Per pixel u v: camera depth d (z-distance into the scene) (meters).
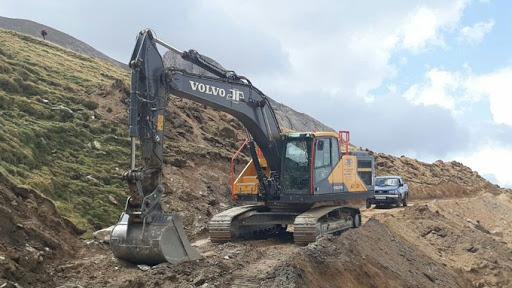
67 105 24.31
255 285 11.27
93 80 30.95
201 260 12.66
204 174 24.03
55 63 33.53
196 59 13.91
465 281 20.78
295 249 15.23
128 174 11.67
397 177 32.28
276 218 17.09
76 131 21.59
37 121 21.05
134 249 11.80
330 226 17.05
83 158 19.97
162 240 11.70
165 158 23.17
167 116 28.03
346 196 18.25
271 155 16.59
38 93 24.25
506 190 54.75
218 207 21.75
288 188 16.72
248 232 17.47
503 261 23.09
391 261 17.84
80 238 14.51
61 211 15.59
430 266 20.08
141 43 12.20
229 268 12.39
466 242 23.80
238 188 17.08
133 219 11.95
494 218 35.47
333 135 17.70
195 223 19.09
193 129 29.08
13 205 12.85
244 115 15.43
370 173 20.48
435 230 24.47
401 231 22.69
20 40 39.94
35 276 10.69
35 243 12.18
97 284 10.77
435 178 46.31
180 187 21.38
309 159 16.62
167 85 12.87
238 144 31.16
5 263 10.12
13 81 23.83
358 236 17.52
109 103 26.41
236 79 15.29
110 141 22.41
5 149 16.72
